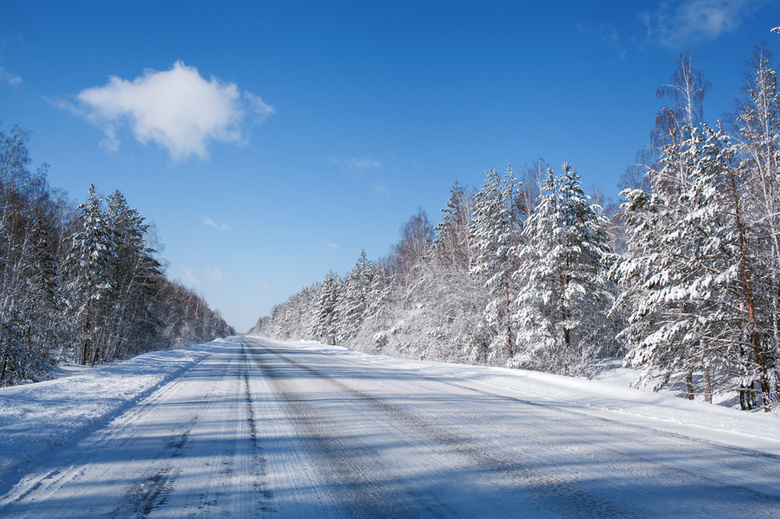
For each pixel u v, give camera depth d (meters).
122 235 29.73
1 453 4.50
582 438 5.82
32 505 3.38
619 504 3.50
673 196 14.02
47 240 21.48
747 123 11.75
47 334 19.56
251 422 6.70
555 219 19.36
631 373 20.09
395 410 7.88
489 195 24.73
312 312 80.62
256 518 3.19
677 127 14.28
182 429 6.16
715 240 11.52
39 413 6.62
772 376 10.98
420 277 31.02
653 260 13.52
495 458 4.83
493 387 11.97
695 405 8.60
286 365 19.08
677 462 4.72
